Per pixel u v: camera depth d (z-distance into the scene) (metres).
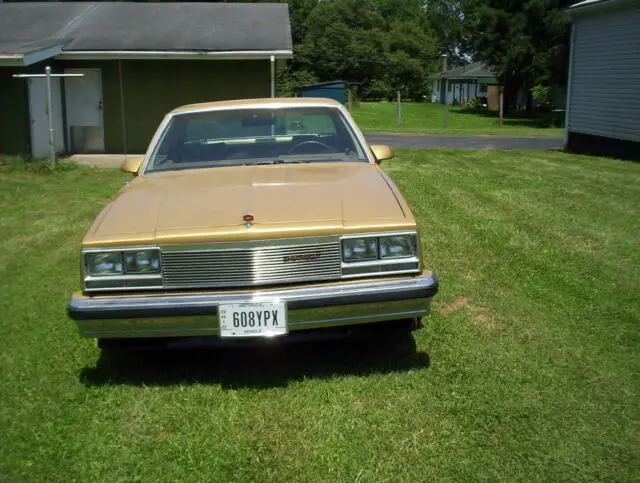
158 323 3.38
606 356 3.86
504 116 39.12
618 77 14.15
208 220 3.50
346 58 60.44
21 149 13.59
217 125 4.86
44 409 3.42
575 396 3.40
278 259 3.39
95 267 3.42
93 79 15.70
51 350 4.16
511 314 4.51
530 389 3.47
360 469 2.86
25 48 13.02
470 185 9.62
